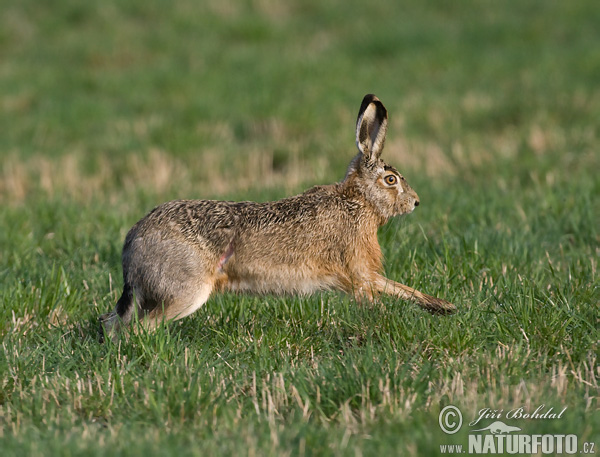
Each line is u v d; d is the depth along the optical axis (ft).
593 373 51.01
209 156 132.46
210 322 63.10
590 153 119.14
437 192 102.58
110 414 48.75
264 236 61.52
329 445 42.65
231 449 42.37
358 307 62.28
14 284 70.28
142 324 58.90
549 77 169.58
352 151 129.29
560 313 57.93
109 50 208.23
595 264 70.69
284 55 202.08
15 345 57.57
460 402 47.21
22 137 148.46
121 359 55.62
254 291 62.90
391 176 65.72
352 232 63.87
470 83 173.47
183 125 150.82
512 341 55.98
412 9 247.50
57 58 205.98
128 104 167.84
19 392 51.13
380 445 42.52
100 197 113.29
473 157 124.26
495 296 63.10
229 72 187.42
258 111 154.40
